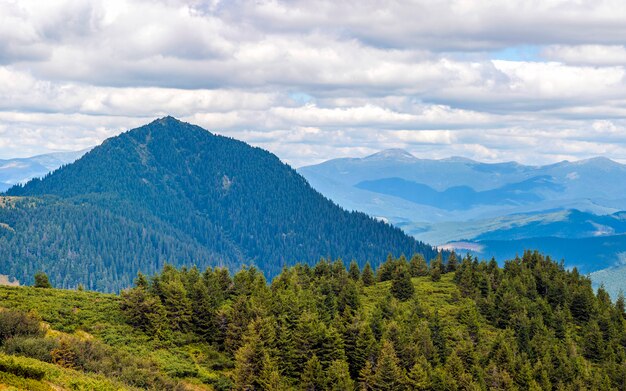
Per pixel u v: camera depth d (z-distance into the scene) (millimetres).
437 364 105750
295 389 95438
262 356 95438
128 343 99188
